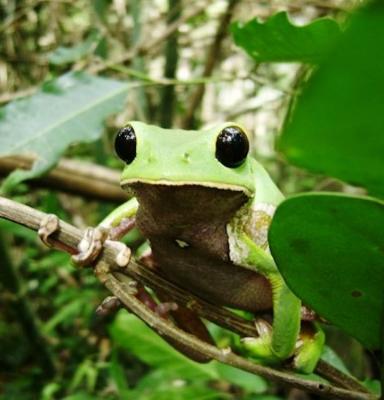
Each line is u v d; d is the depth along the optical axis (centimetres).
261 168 11
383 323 7
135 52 24
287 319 9
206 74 27
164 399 15
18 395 27
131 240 25
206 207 9
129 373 27
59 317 27
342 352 23
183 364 14
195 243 9
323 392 8
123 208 10
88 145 32
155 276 9
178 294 9
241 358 8
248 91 35
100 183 23
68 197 32
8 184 12
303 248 6
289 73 34
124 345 14
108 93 14
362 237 6
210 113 40
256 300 10
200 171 9
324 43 11
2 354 33
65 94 14
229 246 9
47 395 23
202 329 10
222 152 9
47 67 30
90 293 29
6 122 13
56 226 8
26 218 8
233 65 37
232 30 12
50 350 27
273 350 9
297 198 6
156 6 34
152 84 15
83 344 30
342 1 24
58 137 13
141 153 9
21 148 13
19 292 25
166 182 8
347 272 6
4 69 33
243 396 16
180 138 9
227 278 10
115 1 31
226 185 9
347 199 5
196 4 30
